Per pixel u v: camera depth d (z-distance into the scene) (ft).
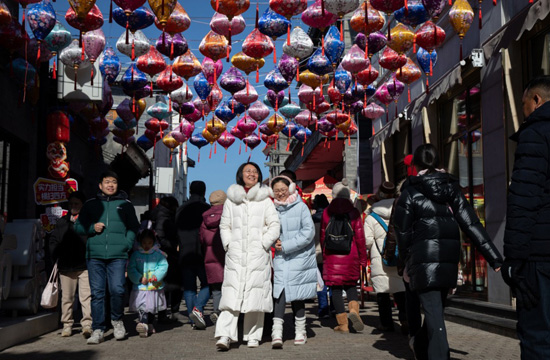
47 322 30.14
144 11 31.22
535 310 12.23
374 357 21.83
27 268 28.94
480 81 38.06
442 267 17.57
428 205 17.89
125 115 51.72
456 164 44.11
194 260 31.12
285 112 49.21
